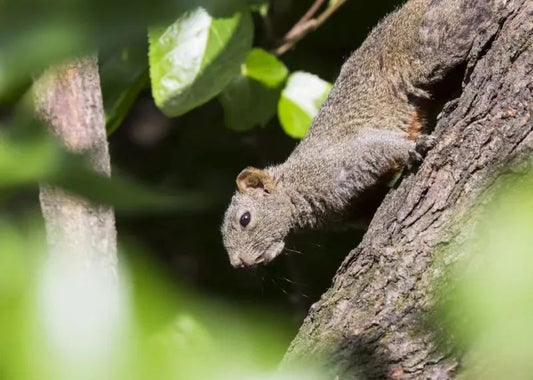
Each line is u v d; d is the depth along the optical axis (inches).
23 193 25.0
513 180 77.0
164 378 23.4
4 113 26.7
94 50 24.5
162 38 83.9
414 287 77.9
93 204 24.7
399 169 83.4
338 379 78.1
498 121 77.8
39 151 24.9
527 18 78.3
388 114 83.6
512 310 25.6
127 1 23.2
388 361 77.8
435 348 77.3
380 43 83.7
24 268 23.8
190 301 25.4
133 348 23.5
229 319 26.0
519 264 26.1
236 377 24.2
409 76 83.0
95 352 23.1
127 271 25.2
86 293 23.8
